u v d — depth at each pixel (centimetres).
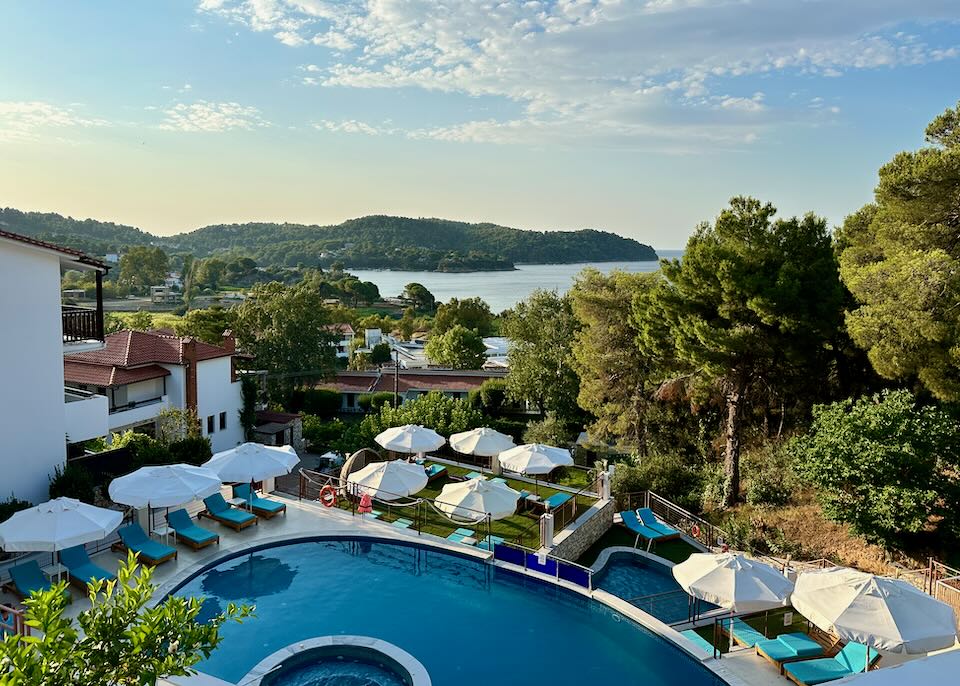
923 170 2305
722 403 3566
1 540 1623
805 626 1778
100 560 1906
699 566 1678
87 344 2419
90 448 2984
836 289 2758
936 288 2219
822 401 3281
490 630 1689
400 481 2327
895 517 2073
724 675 1479
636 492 2975
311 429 4859
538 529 2338
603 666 1541
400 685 1458
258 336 5556
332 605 1786
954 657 605
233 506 2319
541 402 4962
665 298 2977
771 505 2738
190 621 768
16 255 2105
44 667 649
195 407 3872
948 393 2291
